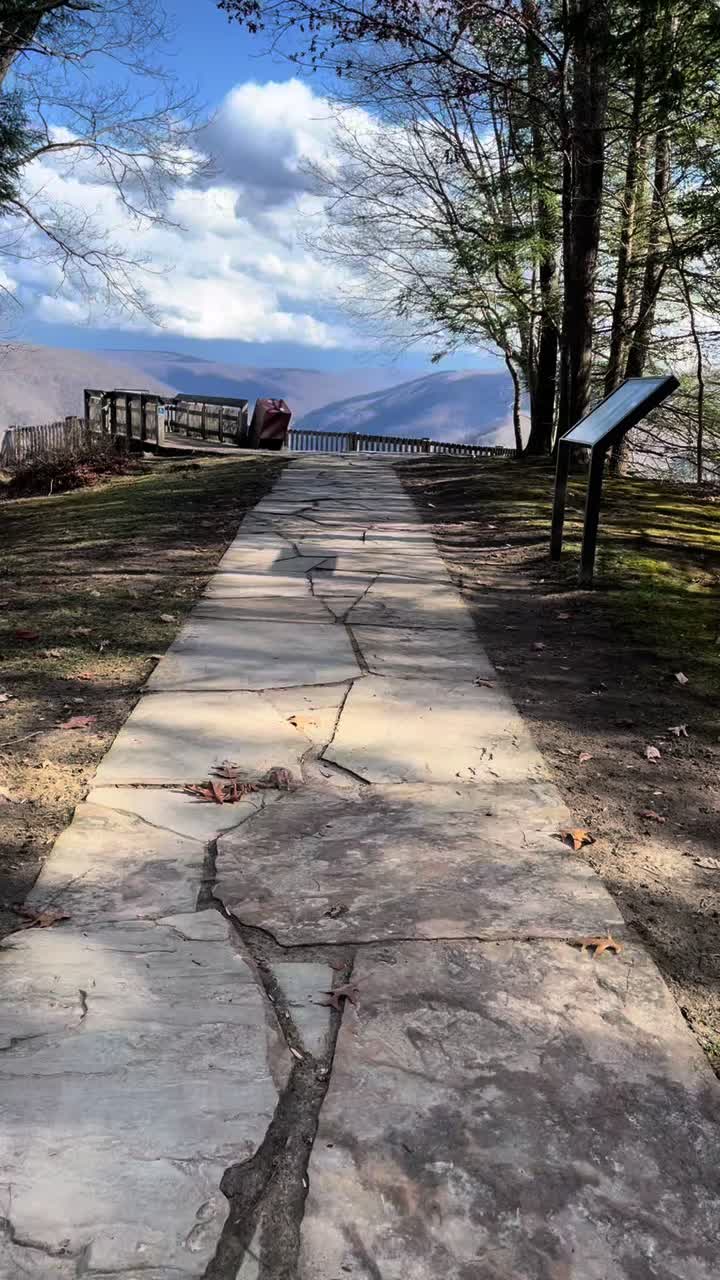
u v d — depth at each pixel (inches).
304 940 101.7
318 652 212.1
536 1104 78.7
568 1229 67.4
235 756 152.5
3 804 135.1
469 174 620.7
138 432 868.0
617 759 159.2
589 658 215.6
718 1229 67.9
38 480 710.5
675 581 290.7
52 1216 65.8
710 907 113.3
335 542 349.1
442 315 673.6
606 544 342.0
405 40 434.6
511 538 360.2
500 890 113.3
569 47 423.8
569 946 101.9
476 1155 73.3
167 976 94.3
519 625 243.8
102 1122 74.3
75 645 215.8
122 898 109.7
